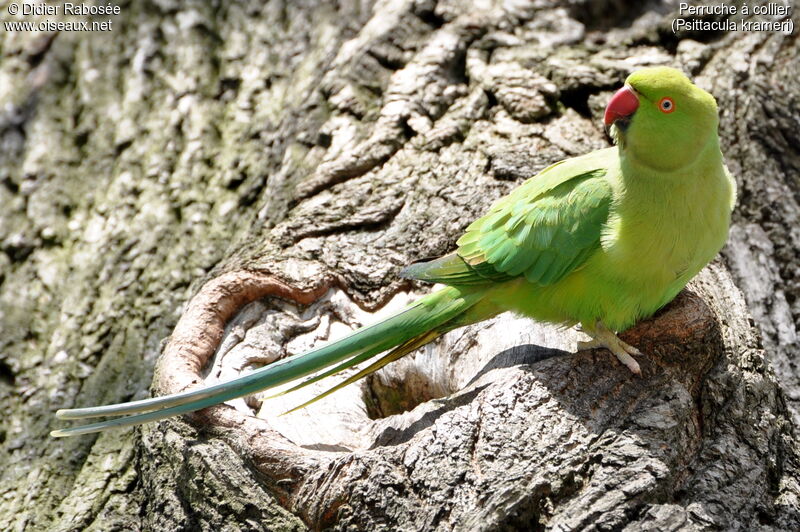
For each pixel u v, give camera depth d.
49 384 10.41
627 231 7.64
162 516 7.82
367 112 11.16
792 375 9.06
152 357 10.29
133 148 12.34
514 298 8.26
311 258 9.50
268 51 12.95
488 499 6.72
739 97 10.70
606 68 10.97
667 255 7.64
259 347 8.77
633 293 7.82
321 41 12.65
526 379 7.51
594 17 12.24
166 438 7.96
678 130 7.36
